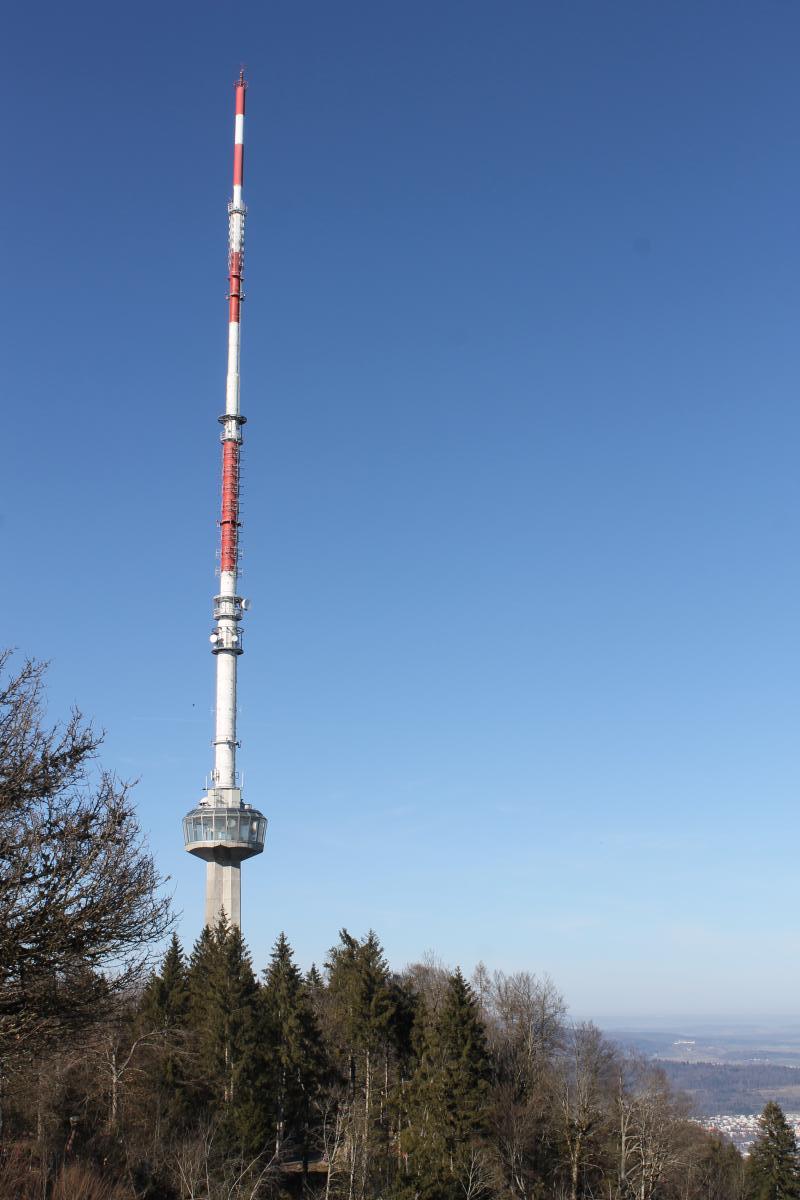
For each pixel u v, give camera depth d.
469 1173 76.56
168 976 99.06
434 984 118.75
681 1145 95.50
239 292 179.25
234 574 175.12
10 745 31.86
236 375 177.38
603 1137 87.56
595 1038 97.31
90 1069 66.38
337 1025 101.81
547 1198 82.56
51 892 30.62
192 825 168.12
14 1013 30.70
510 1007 99.81
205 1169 64.94
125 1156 62.50
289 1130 89.62
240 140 181.00
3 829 30.48
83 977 32.66
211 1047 85.75
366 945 101.75
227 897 167.00
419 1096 83.19
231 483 176.00
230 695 172.88
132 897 32.53
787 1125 108.94
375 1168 80.69
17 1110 60.53
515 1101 89.44
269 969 104.62
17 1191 46.44
